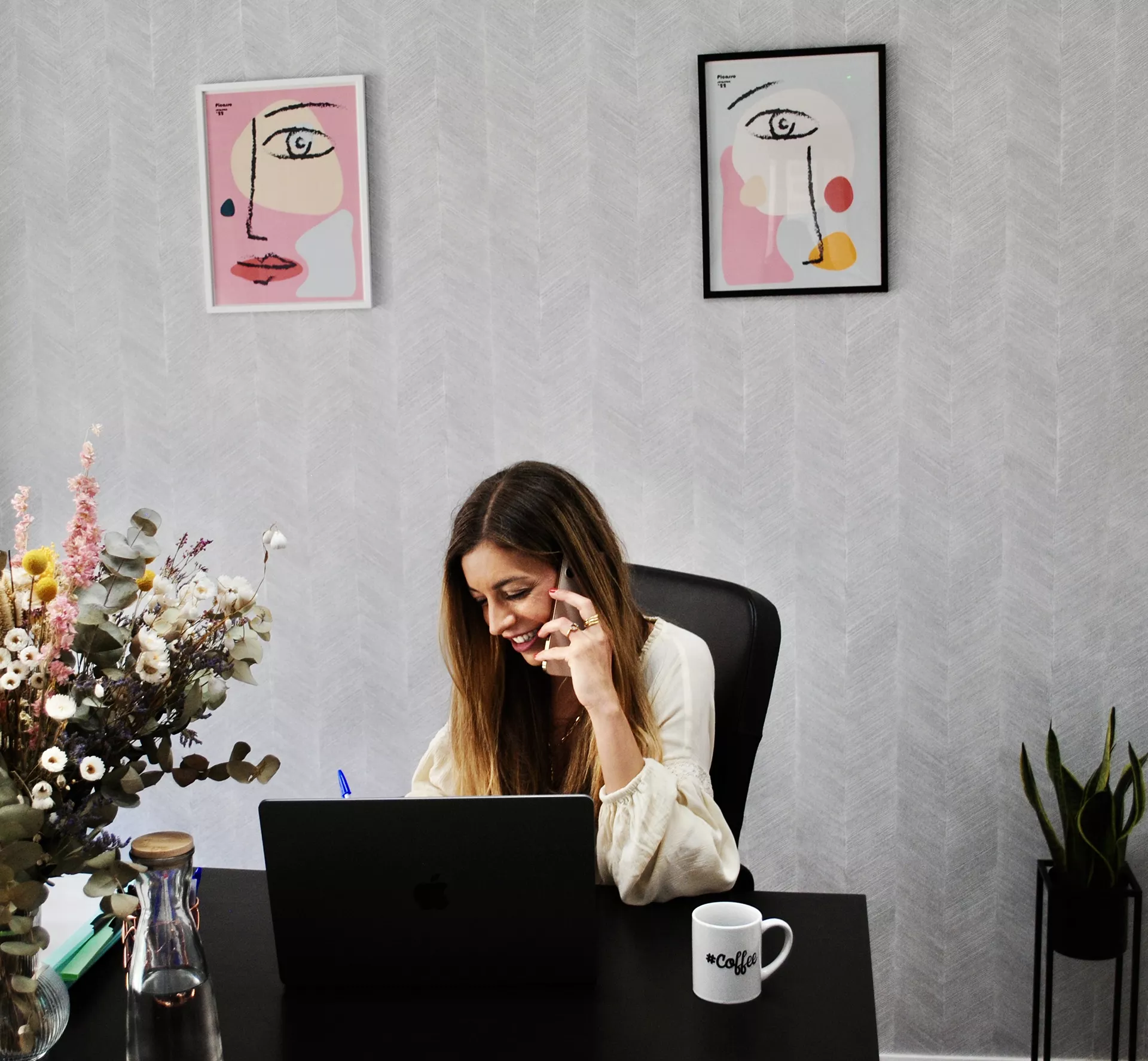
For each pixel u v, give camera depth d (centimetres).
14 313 249
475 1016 117
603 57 229
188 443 248
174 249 244
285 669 250
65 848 105
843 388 229
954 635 231
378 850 118
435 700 246
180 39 239
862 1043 111
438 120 234
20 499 112
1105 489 225
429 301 238
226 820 254
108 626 107
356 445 243
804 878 240
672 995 120
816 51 222
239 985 124
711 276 230
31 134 245
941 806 235
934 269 225
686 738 163
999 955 236
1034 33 219
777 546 234
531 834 117
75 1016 118
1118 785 221
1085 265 221
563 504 166
